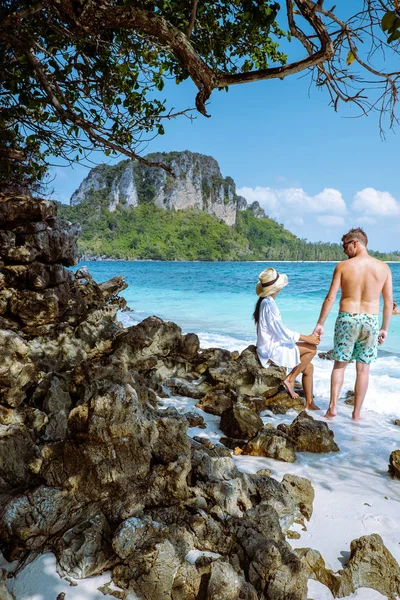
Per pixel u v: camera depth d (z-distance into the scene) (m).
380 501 3.54
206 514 2.94
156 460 3.17
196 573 2.58
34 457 3.31
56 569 2.64
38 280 5.31
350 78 4.79
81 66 5.98
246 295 24.34
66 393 4.18
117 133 6.29
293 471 4.03
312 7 4.01
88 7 4.06
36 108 6.30
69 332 5.66
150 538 2.67
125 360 5.91
